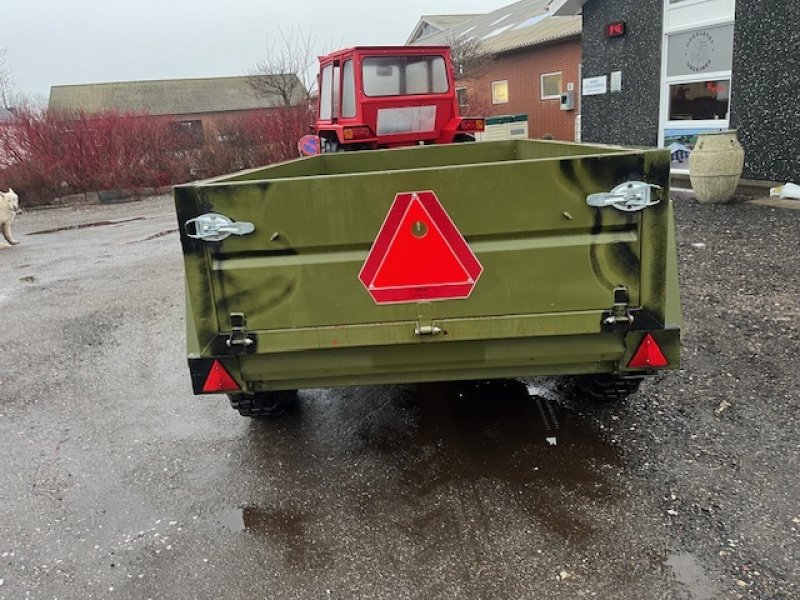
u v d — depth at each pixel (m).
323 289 2.68
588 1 12.22
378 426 3.70
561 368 2.90
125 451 3.64
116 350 5.34
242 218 2.61
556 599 2.36
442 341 2.74
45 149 17.78
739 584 2.34
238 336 2.74
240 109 42.22
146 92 43.12
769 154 9.22
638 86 11.50
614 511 2.79
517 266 2.63
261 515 2.98
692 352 4.23
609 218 2.58
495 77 24.97
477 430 3.56
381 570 2.57
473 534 2.73
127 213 15.21
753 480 2.90
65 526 2.99
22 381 4.80
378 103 8.47
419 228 2.61
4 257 10.21
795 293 5.08
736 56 9.41
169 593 2.54
